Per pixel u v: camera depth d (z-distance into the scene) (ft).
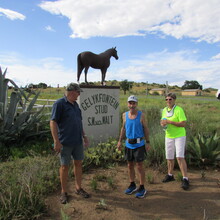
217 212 10.51
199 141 17.19
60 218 9.86
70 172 14.02
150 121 27.63
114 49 23.77
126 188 12.88
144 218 10.05
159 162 16.28
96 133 21.83
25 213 9.52
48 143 20.76
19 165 14.92
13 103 19.92
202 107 55.26
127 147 11.82
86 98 20.81
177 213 10.43
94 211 10.47
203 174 14.43
